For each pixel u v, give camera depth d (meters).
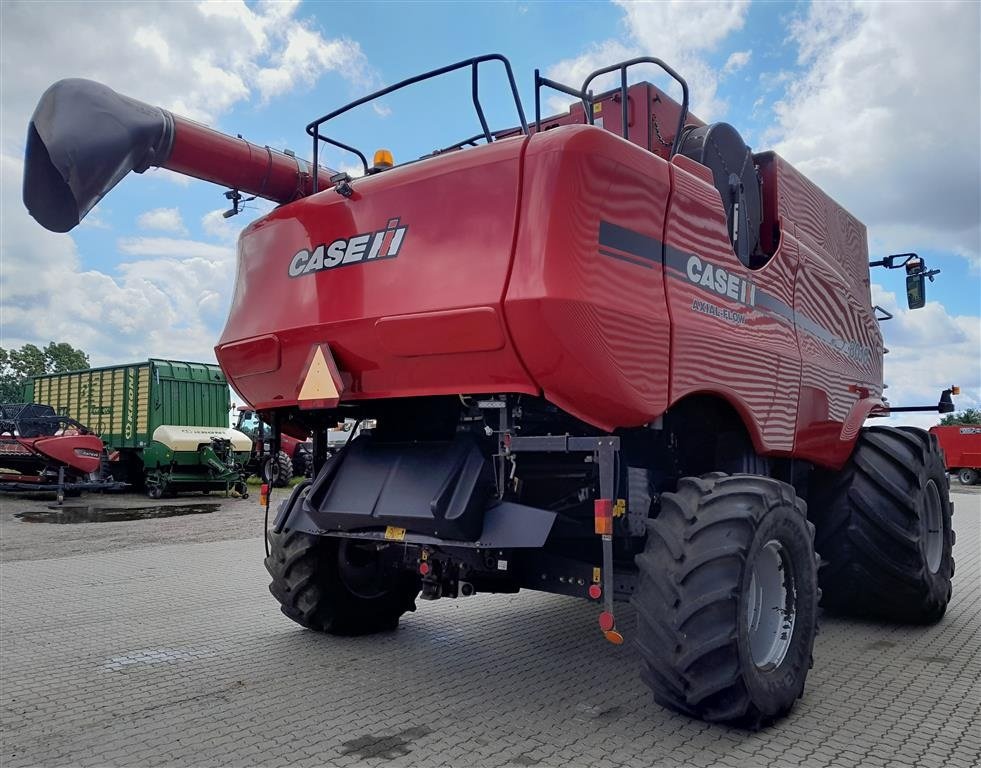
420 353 3.44
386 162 4.46
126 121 3.89
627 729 3.44
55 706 3.81
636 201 3.42
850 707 3.72
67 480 16.06
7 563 8.21
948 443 25.56
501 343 3.19
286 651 4.75
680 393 3.55
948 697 3.87
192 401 18.03
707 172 4.16
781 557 3.62
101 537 10.33
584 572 3.71
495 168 3.30
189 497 17.14
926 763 3.05
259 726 3.52
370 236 3.67
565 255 3.10
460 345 3.30
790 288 4.76
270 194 4.64
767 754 3.15
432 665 4.46
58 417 16.45
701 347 3.71
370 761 3.12
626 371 3.27
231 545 9.48
